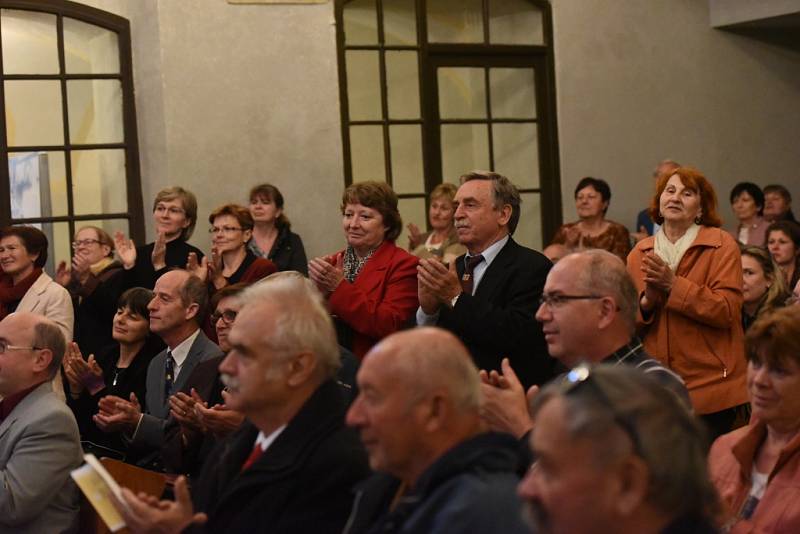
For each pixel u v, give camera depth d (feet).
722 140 41.11
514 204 19.52
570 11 39.11
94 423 22.58
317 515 12.30
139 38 35.24
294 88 35.50
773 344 12.25
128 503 12.02
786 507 12.04
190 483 17.92
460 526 9.55
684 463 7.21
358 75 36.65
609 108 39.55
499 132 38.40
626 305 13.93
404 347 10.20
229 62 34.94
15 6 34.19
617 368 7.66
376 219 21.22
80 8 34.83
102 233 30.17
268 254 31.60
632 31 39.91
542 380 18.86
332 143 35.83
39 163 34.58
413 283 20.97
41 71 34.68
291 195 35.37
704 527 7.38
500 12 38.55
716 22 40.86
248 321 12.68
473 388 10.23
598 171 39.40
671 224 21.26
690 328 20.26
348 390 16.51
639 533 7.14
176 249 27.86
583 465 7.11
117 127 35.42
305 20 35.60
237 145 34.91
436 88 37.65
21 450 18.07
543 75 38.99
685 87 40.63
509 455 10.12
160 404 21.17
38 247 27.04
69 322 26.73
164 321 21.11
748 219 37.29
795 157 42.16
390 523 10.09
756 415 12.47
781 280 23.44
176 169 34.42
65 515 18.48
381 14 36.96
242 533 12.30
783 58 41.98
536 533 7.63
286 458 12.42
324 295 20.45
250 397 12.60
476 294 19.15
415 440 10.07
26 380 18.61
